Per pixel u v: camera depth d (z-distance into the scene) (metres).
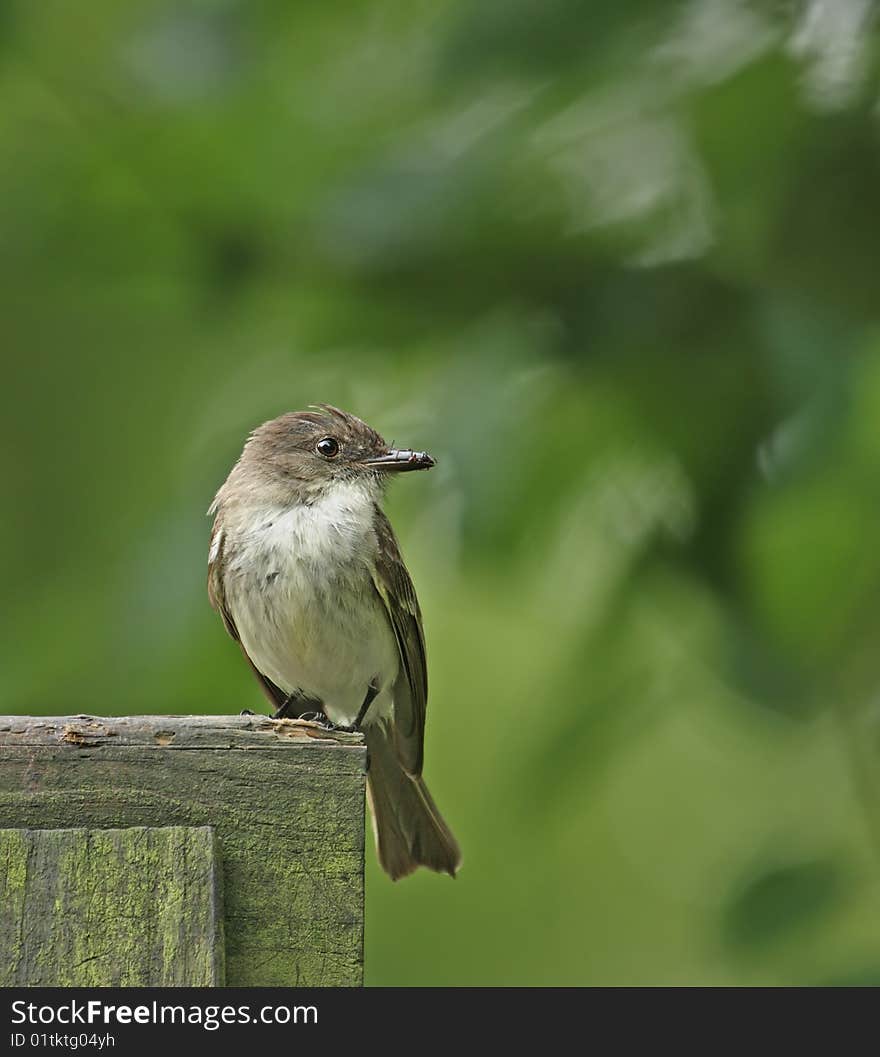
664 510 11.42
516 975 14.20
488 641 14.91
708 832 14.44
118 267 12.02
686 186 11.70
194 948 7.10
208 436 12.13
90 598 11.68
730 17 11.29
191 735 7.55
